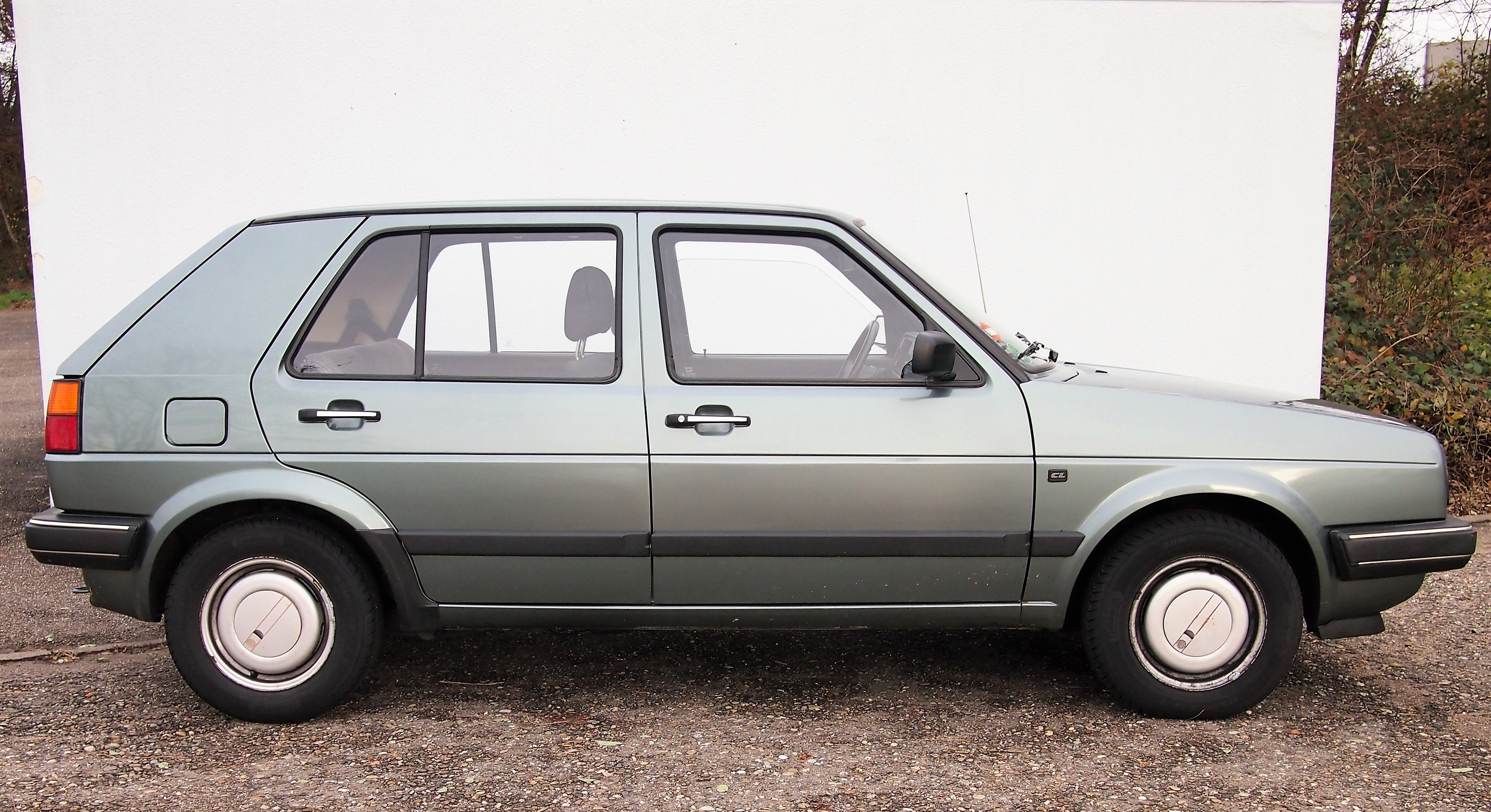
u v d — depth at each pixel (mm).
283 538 3227
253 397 3223
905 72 6223
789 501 3201
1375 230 9102
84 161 5883
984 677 3746
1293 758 3051
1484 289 8648
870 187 6301
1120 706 3451
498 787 2881
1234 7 6254
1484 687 3613
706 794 2834
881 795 2826
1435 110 10906
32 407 10617
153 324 3311
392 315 3348
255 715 3291
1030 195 6363
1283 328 6539
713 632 4250
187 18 5867
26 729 3299
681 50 6137
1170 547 3211
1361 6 12188
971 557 3230
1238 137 6375
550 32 6074
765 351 3461
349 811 2744
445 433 3207
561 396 3230
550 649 4055
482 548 3223
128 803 2791
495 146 6133
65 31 5797
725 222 3369
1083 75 6281
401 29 6004
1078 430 3215
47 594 4742
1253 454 3229
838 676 3770
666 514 3209
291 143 6016
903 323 3379
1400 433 3320
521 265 3398
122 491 3227
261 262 3355
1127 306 6477
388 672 3812
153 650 4074
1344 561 3193
